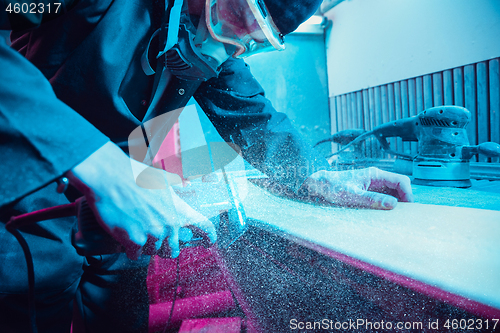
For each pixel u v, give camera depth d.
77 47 0.58
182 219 0.47
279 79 2.29
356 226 0.48
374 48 1.87
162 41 0.55
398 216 0.53
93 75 0.58
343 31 2.12
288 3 0.52
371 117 1.94
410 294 0.31
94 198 0.39
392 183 0.66
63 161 0.37
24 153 0.37
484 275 0.29
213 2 0.52
